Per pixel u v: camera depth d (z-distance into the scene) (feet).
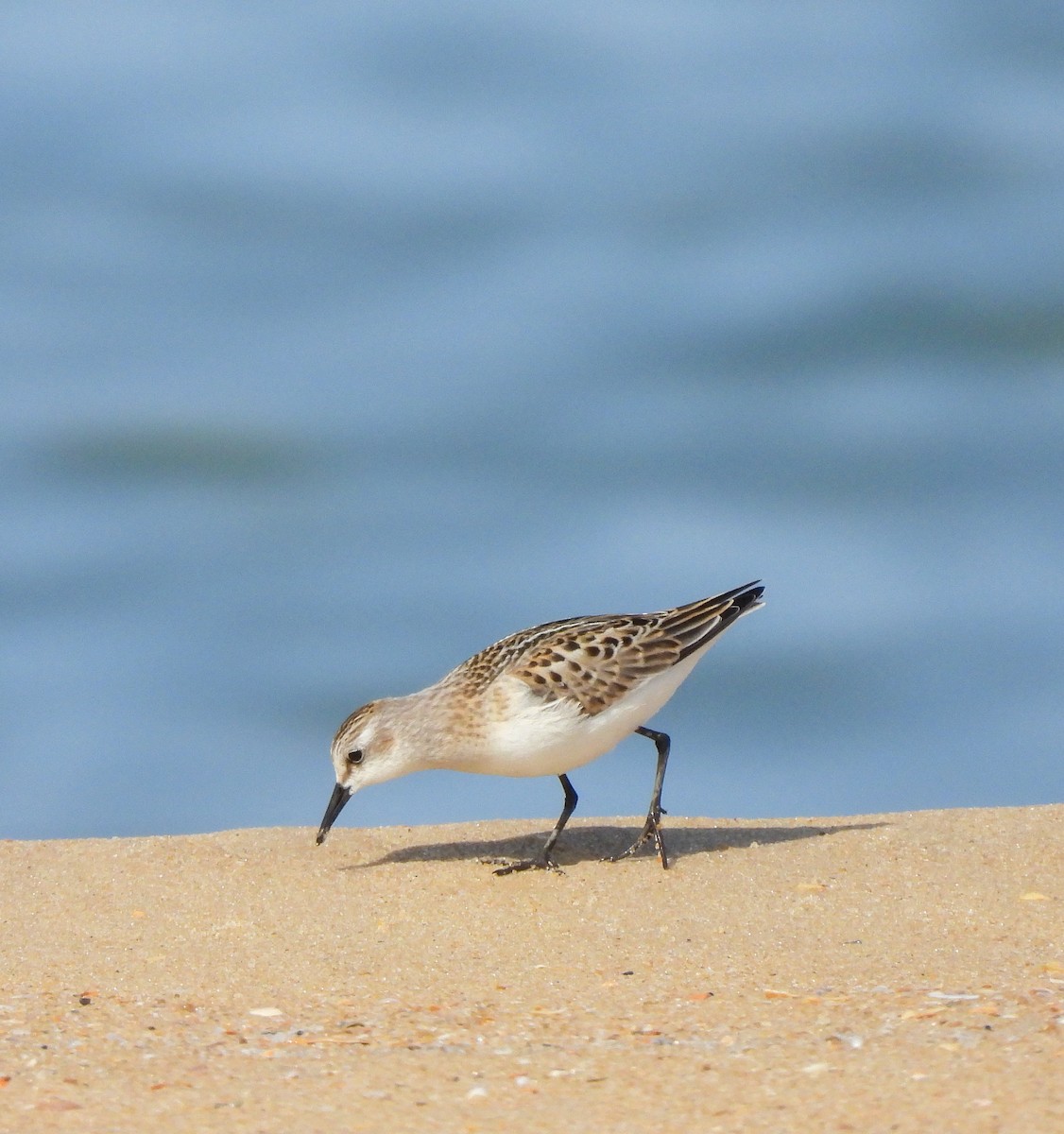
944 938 39.91
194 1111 29.09
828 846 48.19
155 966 39.55
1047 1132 26.53
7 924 42.96
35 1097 29.89
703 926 41.73
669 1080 30.14
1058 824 49.21
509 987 37.47
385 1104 29.35
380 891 45.32
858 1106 28.17
